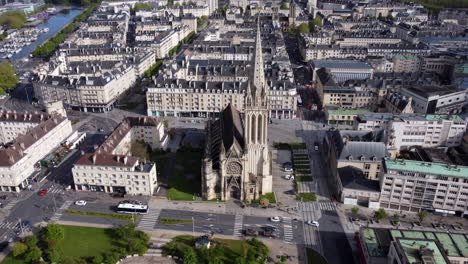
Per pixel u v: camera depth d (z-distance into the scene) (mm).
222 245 190250
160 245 190250
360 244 183750
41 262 173125
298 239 195875
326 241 194625
